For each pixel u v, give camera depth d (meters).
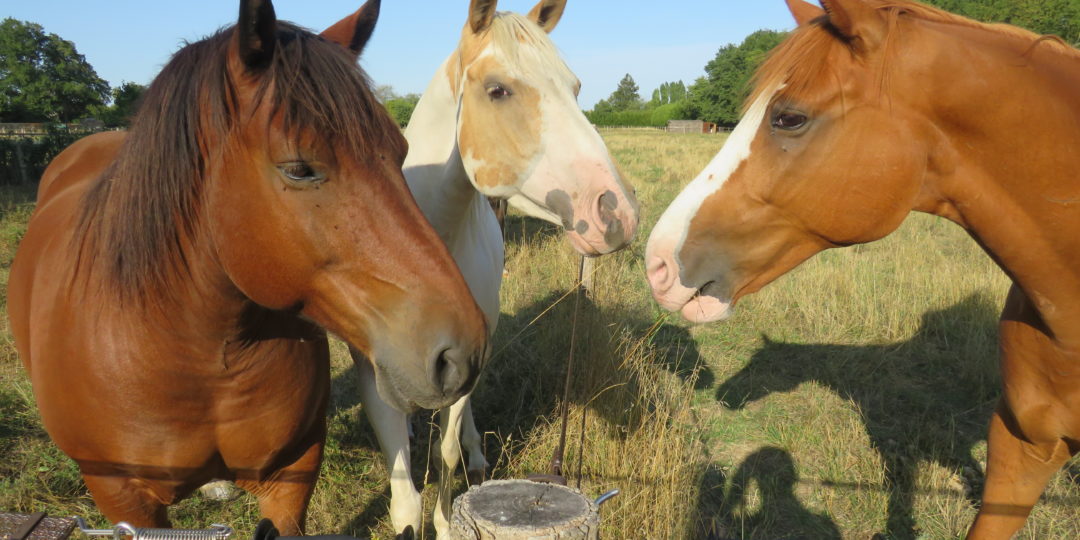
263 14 1.24
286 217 1.31
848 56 1.53
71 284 1.67
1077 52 1.55
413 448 3.50
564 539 0.97
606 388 3.20
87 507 2.80
